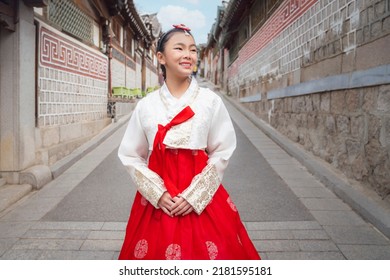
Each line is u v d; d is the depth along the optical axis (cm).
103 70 1032
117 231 366
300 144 744
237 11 1533
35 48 579
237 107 1563
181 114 174
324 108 600
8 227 379
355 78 465
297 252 312
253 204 436
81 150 745
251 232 355
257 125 1101
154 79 2925
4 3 481
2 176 514
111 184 538
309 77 681
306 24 699
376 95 418
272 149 777
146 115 180
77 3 810
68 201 463
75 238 350
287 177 556
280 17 923
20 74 512
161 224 172
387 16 394
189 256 166
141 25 1792
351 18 491
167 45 179
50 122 639
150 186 172
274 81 996
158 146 175
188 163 178
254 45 1330
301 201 445
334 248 319
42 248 329
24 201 468
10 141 513
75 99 780
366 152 443
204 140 180
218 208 182
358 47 468
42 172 536
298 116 759
